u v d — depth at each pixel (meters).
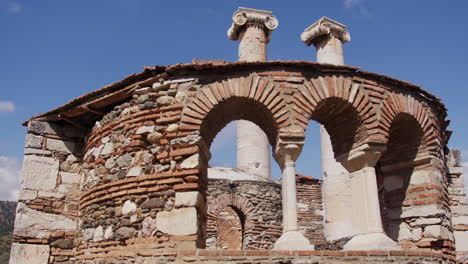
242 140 18.75
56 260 10.50
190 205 7.79
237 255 7.25
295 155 8.41
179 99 8.62
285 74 8.74
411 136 10.19
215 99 8.46
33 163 10.95
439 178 10.01
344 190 12.97
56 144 11.35
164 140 8.46
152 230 7.96
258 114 9.07
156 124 8.70
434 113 10.58
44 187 10.90
